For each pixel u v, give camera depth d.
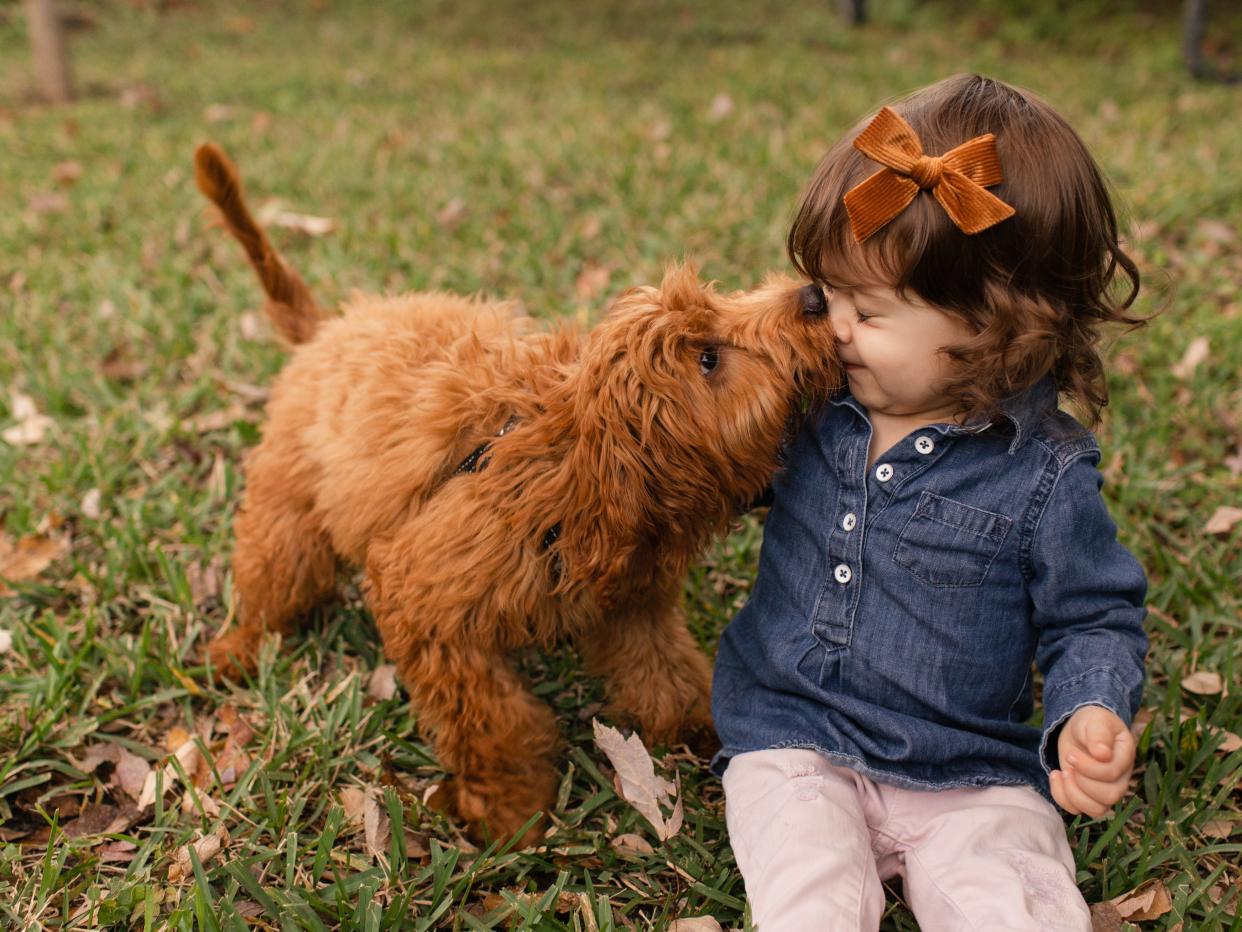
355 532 2.77
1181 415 4.18
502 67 9.95
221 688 3.23
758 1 13.16
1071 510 2.19
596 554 2.36
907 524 2.28
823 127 7.50
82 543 3.76
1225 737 2.80
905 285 2.10
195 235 5.96
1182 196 5.93
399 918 2.39
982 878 2.15
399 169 6.80
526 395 2.51
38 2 8.82
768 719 2.48
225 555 3.66
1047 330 2.10
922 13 12.45
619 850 2.61
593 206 6.11
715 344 2.28
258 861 2.55
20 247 5.90
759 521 3.67
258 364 4.65
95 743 3.00
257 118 8.01
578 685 3.15
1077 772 2.02
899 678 2.32
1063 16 11.88
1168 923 2.38
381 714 2.98
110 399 4.49
